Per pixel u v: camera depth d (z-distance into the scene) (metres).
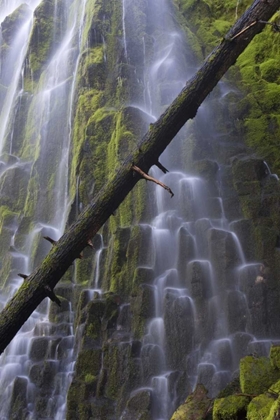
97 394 7.00
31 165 11.80
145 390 6.69
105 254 8.76
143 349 7.19
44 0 14.20
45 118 12.02
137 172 4.20
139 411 6.54
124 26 11.65
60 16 14.12
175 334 7.24
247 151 9.66
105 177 9.51
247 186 8.70
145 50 11.43
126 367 7.02
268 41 11.91
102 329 7.63
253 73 11.32
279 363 4.36
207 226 8.20
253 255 7.87
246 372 4.41
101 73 11.10
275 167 9.13
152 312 7.56
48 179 11.13
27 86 13.30
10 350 8.30
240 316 7.26
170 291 7.59
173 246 8.26
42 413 7.38
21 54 14.65
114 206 4.23
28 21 15.50
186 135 9.70
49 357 7.84
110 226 9.02
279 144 9.57
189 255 8.01
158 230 8.35
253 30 4.41
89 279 8.80
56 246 4.06
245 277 7.52
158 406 6.68
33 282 3.96
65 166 10.97
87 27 11.95
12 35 15.29
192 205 8.59
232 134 9.99
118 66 10.93
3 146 12.74
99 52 11.35
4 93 14.40
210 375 6.68
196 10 13.29
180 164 9.45
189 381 6.83
